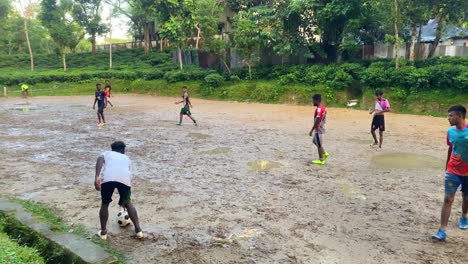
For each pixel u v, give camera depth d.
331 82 21.56
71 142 11.88
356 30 23.00
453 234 5.21
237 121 16.48
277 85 23.97
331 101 21.44
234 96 25.53
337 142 11.76
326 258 4.57
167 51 43.78
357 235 5.21
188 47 34.44
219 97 26.31
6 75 35.19
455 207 6.23
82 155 10.11
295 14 24.02
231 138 12.52
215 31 28.41
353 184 7.51
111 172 4.98
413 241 5.01
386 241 5.01
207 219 5.80
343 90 21.42
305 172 8.41
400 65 20.28
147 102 25.38
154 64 40.03
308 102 22.16
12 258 4.01
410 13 19.72
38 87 33.94
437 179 7.83
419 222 5.64
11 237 4.93
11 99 28.47
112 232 5.32
